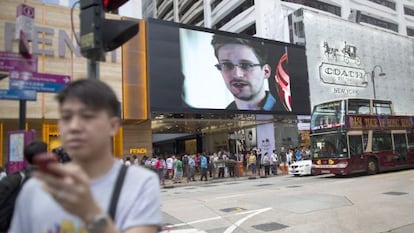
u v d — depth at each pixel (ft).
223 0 176.65
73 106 5.23
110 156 5.54
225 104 84.79
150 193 5.28
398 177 58.18
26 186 5.29
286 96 96.53
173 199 45.29
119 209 5.06
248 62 90.58
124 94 70.44
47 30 63.98
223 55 86.69
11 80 16.30
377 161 66.90
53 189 3.85
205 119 88.94
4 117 59.00
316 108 67.77
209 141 127.03
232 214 31.89
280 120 106.11
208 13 190.39
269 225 26.81
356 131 63.82
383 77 141.69
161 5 261.03
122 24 12.05
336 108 64.18
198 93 80.89
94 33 11.78
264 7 144.97
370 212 30.01
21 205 5.21
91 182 5.23
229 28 169.37
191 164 76.54
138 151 76.95
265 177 80.28
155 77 74.49
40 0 68.33
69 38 65.82
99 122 5.30
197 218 31.01
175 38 79.10
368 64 136.87
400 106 145.48
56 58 64.34
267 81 93.35
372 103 68.74
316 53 122.01
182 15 230.07
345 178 61.93
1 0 60.29
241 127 110.52
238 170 83.05
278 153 104.42
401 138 73.10
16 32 17.10
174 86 76.84
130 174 5.41
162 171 72.28
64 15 66.18
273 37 137.39
